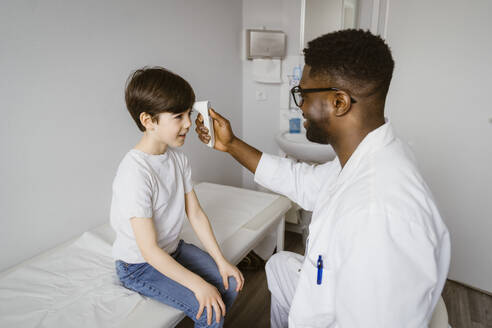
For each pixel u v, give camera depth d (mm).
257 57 2344
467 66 1640
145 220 892
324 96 738
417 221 579
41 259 1168
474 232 1772
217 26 2119
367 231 578
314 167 1152
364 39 687
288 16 2316
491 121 1615
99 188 1458
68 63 1250
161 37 1682
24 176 1162
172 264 883
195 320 918
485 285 1784
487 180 1684
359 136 754
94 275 1076
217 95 2225
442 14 1672
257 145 2619
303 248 2223
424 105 1818
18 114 1114
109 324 857
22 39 1093
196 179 2145
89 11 1299
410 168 672
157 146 997
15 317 881
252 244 1317
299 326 746
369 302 563
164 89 897
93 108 1375
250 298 1678
